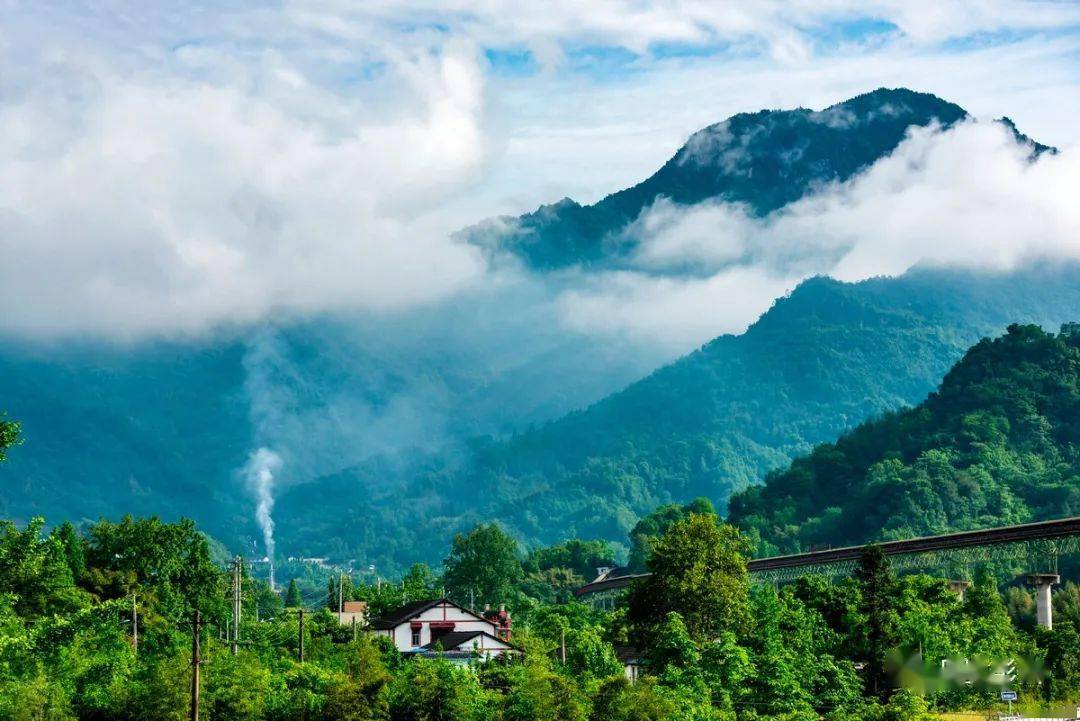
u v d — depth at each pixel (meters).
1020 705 126.06
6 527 107.12
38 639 96.44
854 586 147.25
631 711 100.94
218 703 98.56
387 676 105.38
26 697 90.19
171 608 138.75
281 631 149.00
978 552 186.00
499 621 176.88
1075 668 134.00
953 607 156.00
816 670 119.12
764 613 136.75
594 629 162.88
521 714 101.25
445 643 146.88
